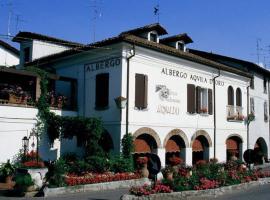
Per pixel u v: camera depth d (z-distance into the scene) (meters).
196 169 20.08
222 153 26.72
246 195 15.79
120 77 20.02
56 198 14.08
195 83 24.55
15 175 15.56
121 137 19.75
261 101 34.06
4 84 19.92
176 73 23.09
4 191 15.12
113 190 16.70
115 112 20.16
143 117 20.83
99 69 21.33
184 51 26.30
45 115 19.92
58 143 20.42
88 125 18.80
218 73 26.52
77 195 15.01
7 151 18.33
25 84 20.84
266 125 34.72
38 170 15.14
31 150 19.16
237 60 32.38
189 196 14.21
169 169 18.66
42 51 27.16
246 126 29.81
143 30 23.52
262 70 33.53
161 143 21.77
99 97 21.17
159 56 21.89
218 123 26.45
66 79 22.02
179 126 23.08
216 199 14.70
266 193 16.39
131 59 20.41
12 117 18.62
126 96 20.05
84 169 17.61
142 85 20.91
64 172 16.03
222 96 27.06
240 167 20.83
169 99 22.50
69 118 19.38
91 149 19.14
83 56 22.34
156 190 13.54
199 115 24.72
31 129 19.31
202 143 25.58
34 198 13.98
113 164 18.59
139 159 19.64
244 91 29.67
